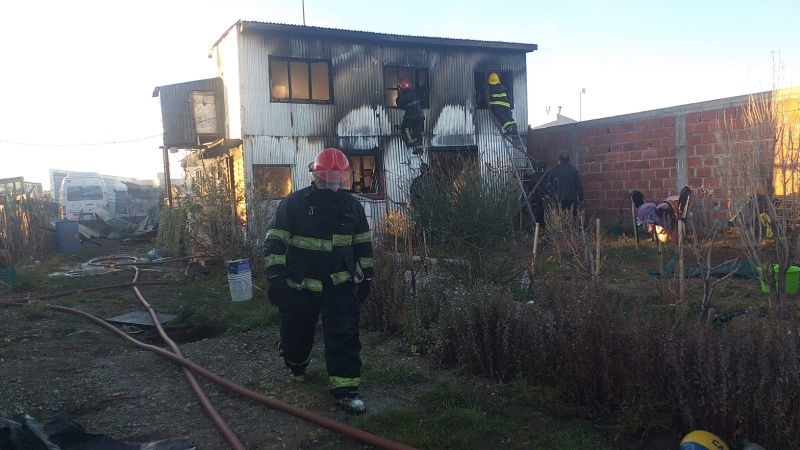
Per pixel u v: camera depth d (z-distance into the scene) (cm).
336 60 1484
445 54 1603
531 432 355
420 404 405
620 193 1370
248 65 1389
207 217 1037
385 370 458
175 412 413
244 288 794
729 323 466
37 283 1003
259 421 389
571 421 371
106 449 343
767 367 317
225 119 1515
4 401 436
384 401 411
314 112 1459
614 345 373
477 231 625
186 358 534
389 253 661
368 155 1539
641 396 354
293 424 380
